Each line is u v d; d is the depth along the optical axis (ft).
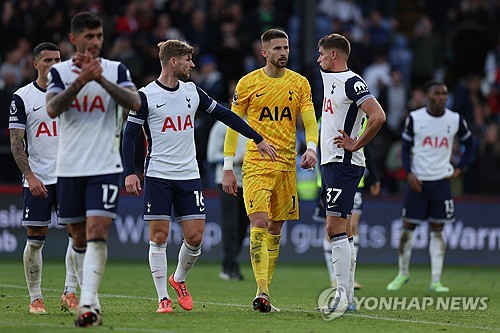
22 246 181.47
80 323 80.33
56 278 142.41
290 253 190.70
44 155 95.09
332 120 101.35
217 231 188.65
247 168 101.35
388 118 217.56
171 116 95.86
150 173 96.07
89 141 82.12
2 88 194.49
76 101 81.71
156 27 225.35
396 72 219.61
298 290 133.18
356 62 196.44
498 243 195.42
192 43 221.25
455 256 194.39
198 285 137.59
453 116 142.10
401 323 91.50
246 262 188.34
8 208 180.96
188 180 96.58
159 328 82.07
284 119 101.24
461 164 142.92
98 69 77.97
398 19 275.59
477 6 248.11
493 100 230.48
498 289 141.38
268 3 235.61
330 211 101.04
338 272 100.83
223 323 87.15
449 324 91.97
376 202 193.26
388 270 180.14
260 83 101.24
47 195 94.48
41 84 95.25
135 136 95.86
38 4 210.38
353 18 251.60
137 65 203.82
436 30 261.44
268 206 100.63
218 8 229.45
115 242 185.06
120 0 225.97
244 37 227.40
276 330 82.84
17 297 111.04
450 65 244.63
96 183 81.82
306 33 207.92
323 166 102.68
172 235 185.26
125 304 105.40
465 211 194.80
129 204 185.78
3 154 186.39
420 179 141.18
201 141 177.88
